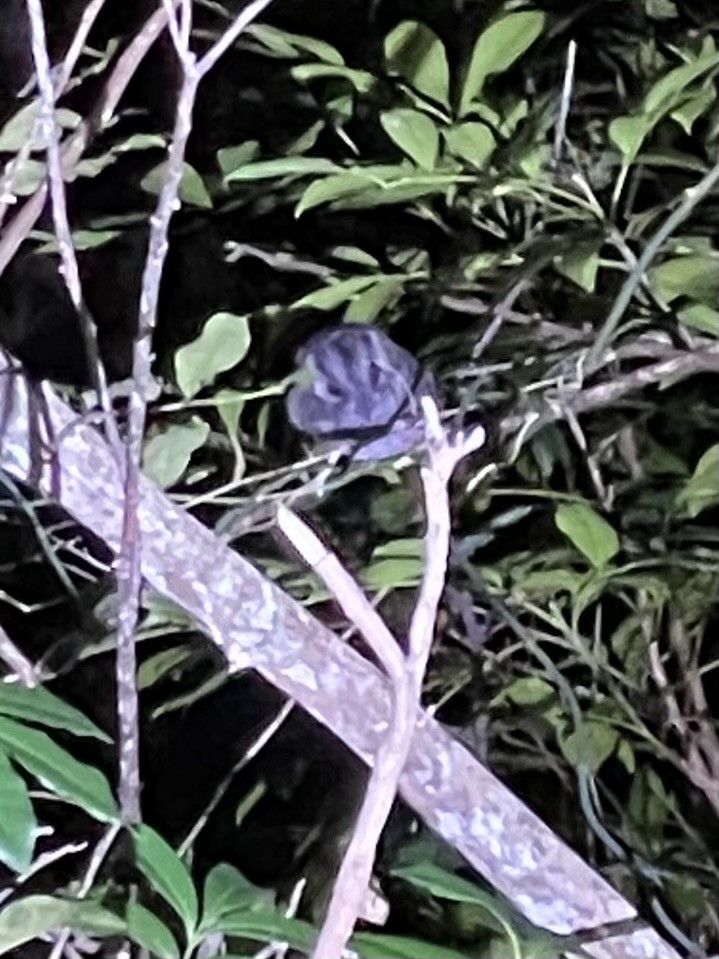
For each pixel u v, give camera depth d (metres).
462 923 0.95
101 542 0.92
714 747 1.01
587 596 0.93
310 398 0.78
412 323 0.96
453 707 1.12
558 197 0.85
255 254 0.91
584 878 0.63
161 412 0.85
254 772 1.25
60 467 0.63
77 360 1.08
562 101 0.74
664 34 0.99
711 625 1.18
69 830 1.06
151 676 0.99
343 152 0.96
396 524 0.95
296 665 0.62
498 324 0.82
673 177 0.92
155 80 1.07
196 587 0.61
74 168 0.82
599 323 0.91
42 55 0.54
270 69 1.06
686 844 1.10
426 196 0.88
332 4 1.05
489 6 0.96
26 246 1.05
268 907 0.56
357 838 0.35
